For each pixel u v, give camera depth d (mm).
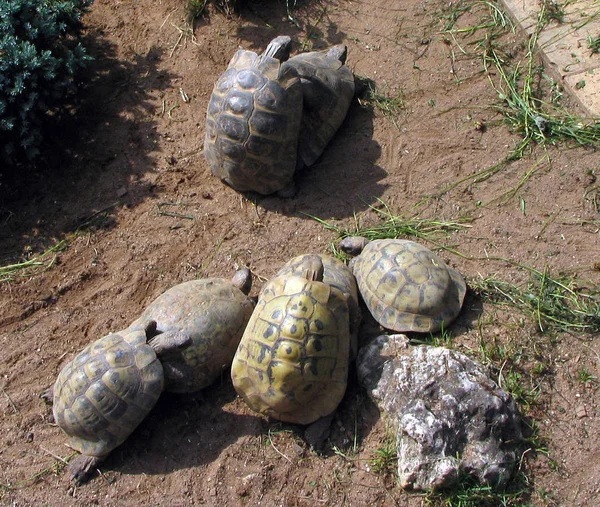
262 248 1398
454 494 1137
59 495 1203
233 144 1379
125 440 1229
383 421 1202
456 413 1147
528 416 1197
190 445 1225
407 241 1300
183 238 1425
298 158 1443
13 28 1489
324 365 1162
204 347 1222
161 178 1497
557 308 1277
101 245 1432
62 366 1312
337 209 1428
